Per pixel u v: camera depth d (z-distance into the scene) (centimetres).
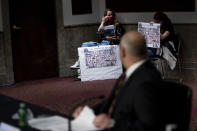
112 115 265
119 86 272
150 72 258
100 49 735
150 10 762
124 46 261
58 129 248
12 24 743
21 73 762
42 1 767
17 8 744
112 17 768
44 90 686
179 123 260
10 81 749
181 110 261
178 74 739
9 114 287
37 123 260
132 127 238
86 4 813
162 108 249
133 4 780
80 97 633
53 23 783
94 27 827
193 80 728
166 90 254
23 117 259
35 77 777
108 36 759
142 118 235
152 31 671
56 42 790
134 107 247
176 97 258
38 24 768
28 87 712
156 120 237
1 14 729
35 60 773
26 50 762
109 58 739
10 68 748
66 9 789
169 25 698
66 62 803
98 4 828
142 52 261
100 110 287
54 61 794
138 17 778
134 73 259
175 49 696
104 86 699
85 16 815
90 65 737
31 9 757
